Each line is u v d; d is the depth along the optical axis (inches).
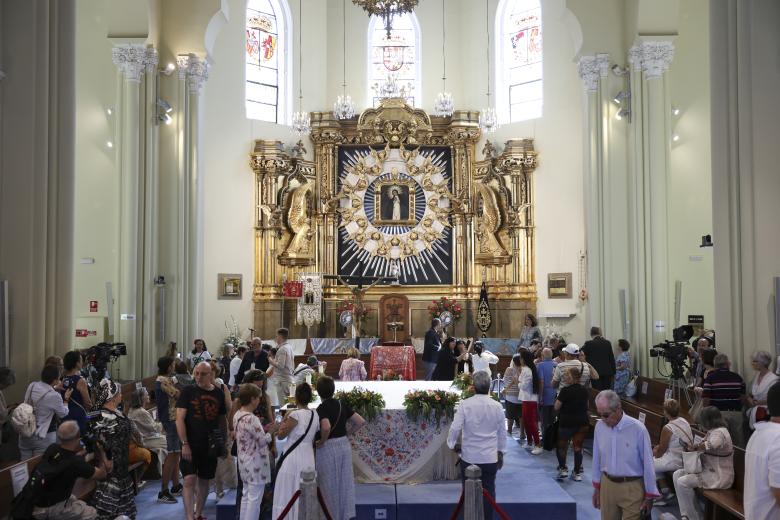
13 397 332.5
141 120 535.8
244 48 749.3
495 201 760.3
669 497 318.0
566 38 727.7
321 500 241.6
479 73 797.9
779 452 183.0
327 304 777.6
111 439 259.0
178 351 544.7
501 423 263.9
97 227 564.4
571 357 403.2
